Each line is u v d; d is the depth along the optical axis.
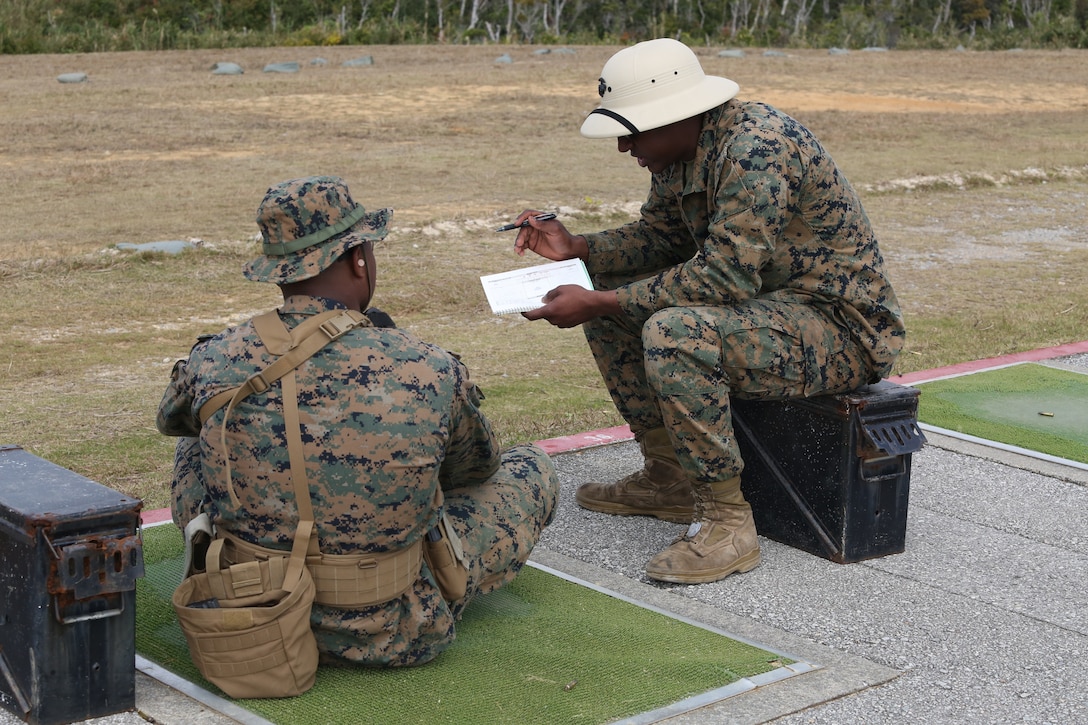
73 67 26.73
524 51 32.28
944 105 23.58
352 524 2.59
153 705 2.67
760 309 3.54
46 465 2.85
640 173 14.52
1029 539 4.05
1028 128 20.59
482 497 3.08
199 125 17.95
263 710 2.66
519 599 3.40
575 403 5.78
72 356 6.70
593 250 4.00
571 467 4.72
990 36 48.53
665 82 3.52
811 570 3.74
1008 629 3.33
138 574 2.58
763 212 3.40
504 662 2.96
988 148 17.92
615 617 3.29
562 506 4.30
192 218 11.12
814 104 23.00
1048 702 2.90
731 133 3.48
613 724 2.65
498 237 10.63
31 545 2.47
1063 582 3.68
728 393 3.56
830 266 3.61
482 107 20.80
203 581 2.65
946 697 2.91
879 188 14.11
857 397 3.68
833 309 3.64
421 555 2.79
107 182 13.19
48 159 14.76
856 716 2.79
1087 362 6.58
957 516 4.27
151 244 9.50
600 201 12.30
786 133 3.47
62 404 5.70
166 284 8.61
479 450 2.91
